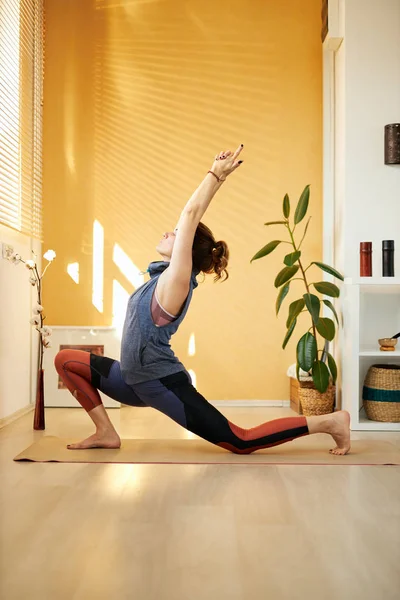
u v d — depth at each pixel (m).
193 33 5.57
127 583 1.85
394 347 4.59
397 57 4.74
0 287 4.45
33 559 2.03
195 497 2.72
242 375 5.52
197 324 5.53
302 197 4.67
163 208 5.56
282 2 5.54
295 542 2.19
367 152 4.74
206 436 3.43
